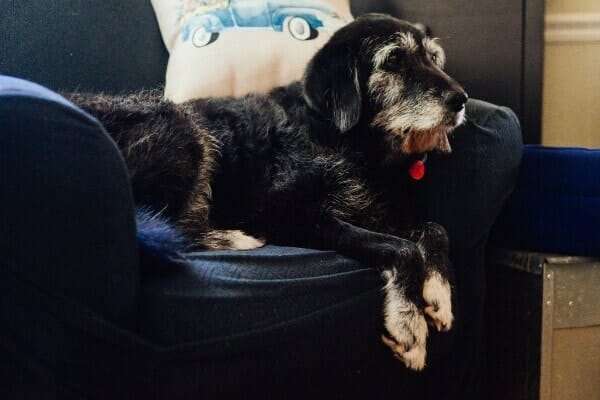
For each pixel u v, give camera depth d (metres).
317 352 1.01
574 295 1.40
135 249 0.89
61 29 1.73
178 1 1.75
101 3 1.78
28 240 0.80
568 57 2.23
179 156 1.22
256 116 1.44
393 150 1.43
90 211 0.83
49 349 0.81
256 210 1.34
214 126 1.39
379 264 1.13
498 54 2.03
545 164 1.45
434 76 1.39
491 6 2.01
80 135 0.82
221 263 1.01
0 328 0.79
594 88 2.24
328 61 1.41
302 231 1.29
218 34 1.65
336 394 1.06
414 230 1.34
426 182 1.39
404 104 1.38
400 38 1.44
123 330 0.85
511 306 1.50
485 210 1.35
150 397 0.88
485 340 1.55
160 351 0.87
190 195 1.25
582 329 1.42
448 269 1.28
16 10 1.70
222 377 0.92
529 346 1.44
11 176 0.78
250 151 1.39
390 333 1.09
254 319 0.95
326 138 1.41
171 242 0.98
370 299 1.09
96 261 0.84
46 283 0.81
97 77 1.76
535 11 2.02
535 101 2.05
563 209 1.43
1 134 0.77
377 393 1.13
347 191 1.36
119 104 1.24
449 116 1.32
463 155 1.34
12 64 1.69
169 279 0.95
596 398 1.44
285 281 1.00
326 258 1.11
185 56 1.65
